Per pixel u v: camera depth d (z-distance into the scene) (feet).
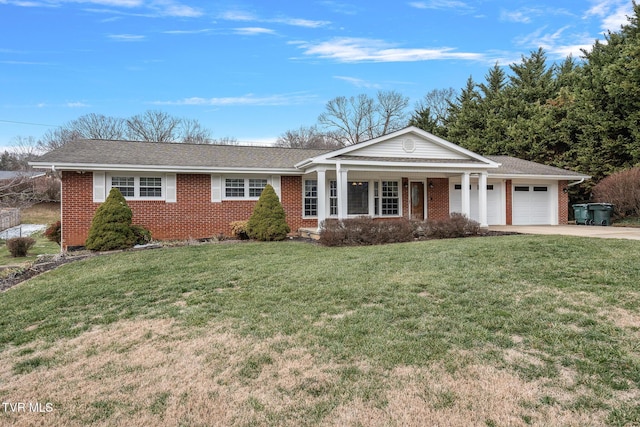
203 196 47.42
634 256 24.02
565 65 107.04
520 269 21.99
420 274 21.68
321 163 43.42
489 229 49.37
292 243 40.40
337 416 9.05
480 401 9.45
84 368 11.94
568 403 9.27
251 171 47.83
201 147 54.24
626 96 60.03
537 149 78.07
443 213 57.62
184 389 10.50
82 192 43.09
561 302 16.22
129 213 40.40
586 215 55.72
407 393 9.89
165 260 29.68
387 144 47.01
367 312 15.90
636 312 14.87
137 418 9.25
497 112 103.04
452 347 12.43
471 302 16.65
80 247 42.57
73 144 48.03
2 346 13.96
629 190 51.93
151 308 17.74
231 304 17.67
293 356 12.19
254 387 10.48
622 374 10.52
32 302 19.42
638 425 8.38
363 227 37.93
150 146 51.49
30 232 83.76
